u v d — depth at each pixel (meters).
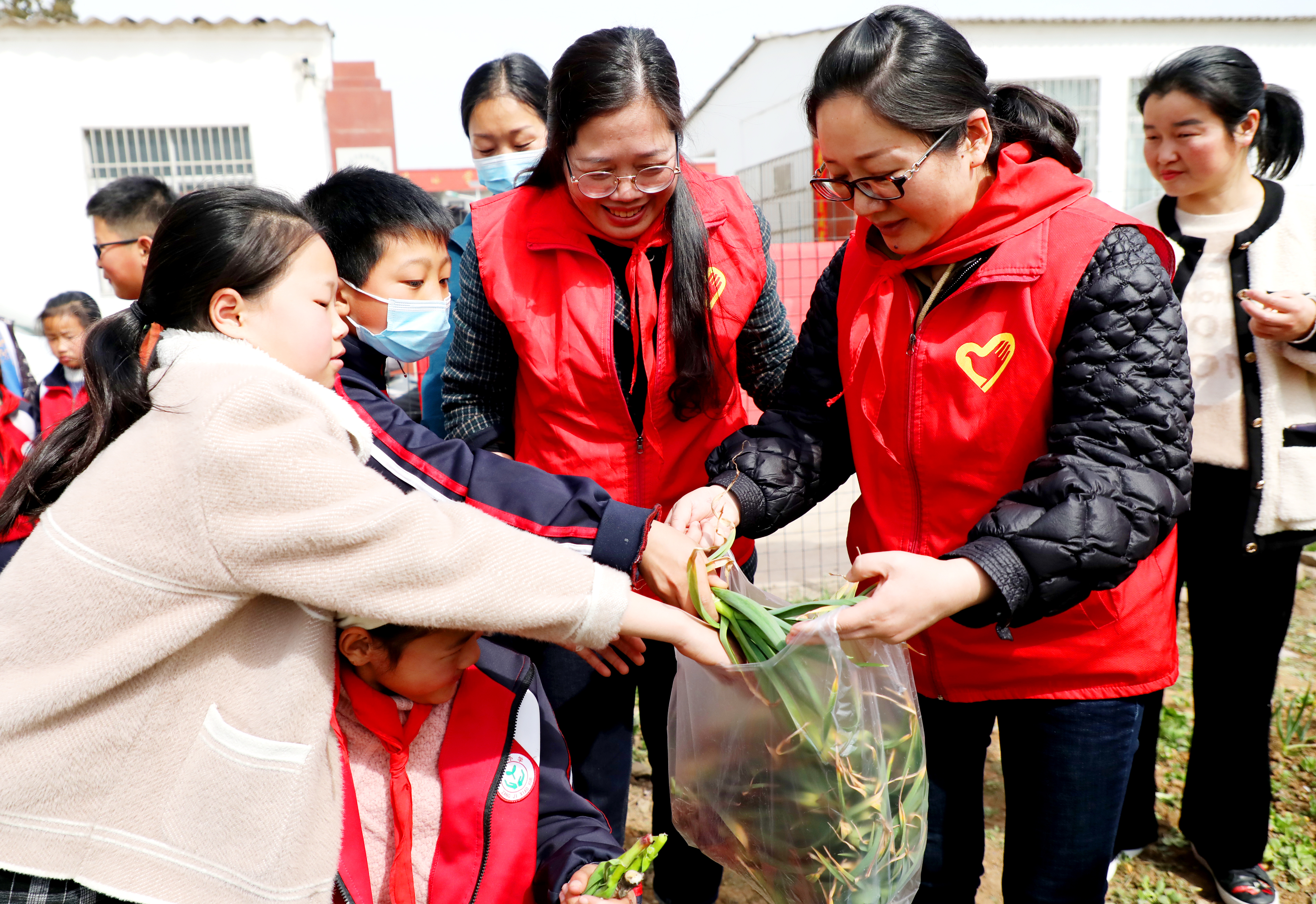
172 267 1.40
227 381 1.29
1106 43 12.79
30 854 1.28
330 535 1.25
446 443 1.79
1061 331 1.63
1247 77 2.49
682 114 2.00
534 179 2.21
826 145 1.64
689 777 1.68
